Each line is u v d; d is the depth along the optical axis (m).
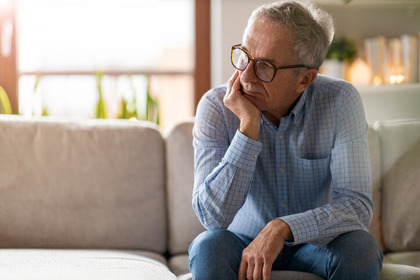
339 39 2.62
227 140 1.46
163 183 1.82
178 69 2.86
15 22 2.72
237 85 1.37
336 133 1.43
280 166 1.44
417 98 1.75
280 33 1.31
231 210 1.33
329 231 1.28
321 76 1.51
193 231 1.79
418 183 1.67
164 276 1.37
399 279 1.27
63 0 2.79
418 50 2.56
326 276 1.26
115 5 2.81
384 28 2.68
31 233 1.71
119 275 1.30
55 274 1.28
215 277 1.21
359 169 1.39
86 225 1.74
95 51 2.81
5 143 1.74
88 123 1.83
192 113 2.88
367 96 2.48
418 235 1.67
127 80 2.82
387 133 1.77
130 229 1.75
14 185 1.72
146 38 2.83
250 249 1.23
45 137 1.77
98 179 1.75
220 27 2.62
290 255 1.41
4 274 1.27
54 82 2.79
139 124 1.85
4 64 2.73
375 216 1.76
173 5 2.84
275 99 1.36
